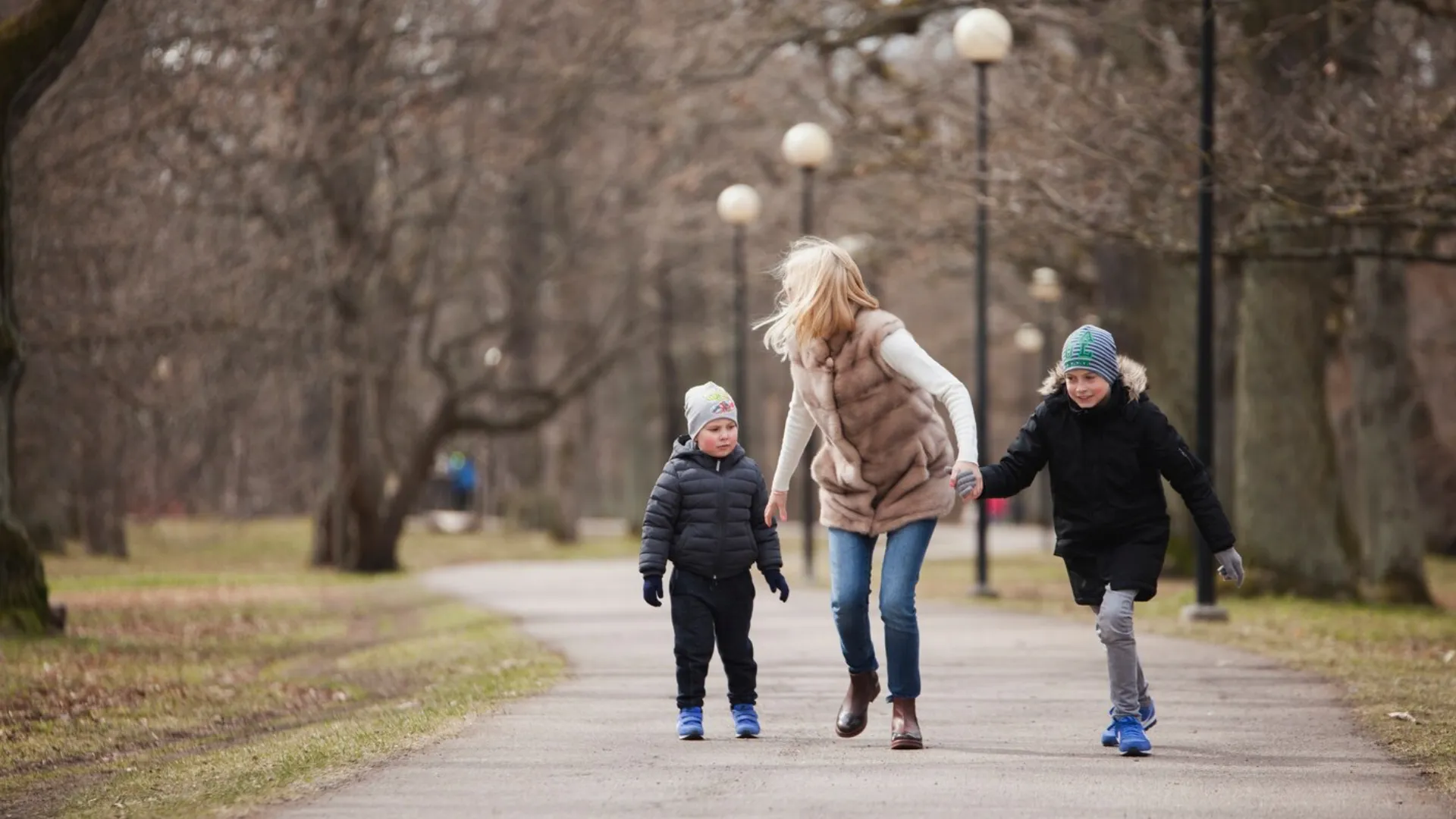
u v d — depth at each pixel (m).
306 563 82.56
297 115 61.12
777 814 14.33
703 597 18.80
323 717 23.16
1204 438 36.06
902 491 17.77
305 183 66.06
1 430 32.41
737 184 83.75
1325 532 46.41
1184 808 14.54
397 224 72.25
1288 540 46.38
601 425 158.75
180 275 60.56
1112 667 17.53
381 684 27.34
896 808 14.53
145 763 19.78
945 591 50.78
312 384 80.38
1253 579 46.22
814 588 49.81
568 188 93.62
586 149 86.44
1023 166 41.41
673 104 73.38
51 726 22.78
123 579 59.50
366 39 61.66
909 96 54.84
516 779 16.19
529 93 70.69
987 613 37.88
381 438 79.50
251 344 68.31
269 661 32.59
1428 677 24.58
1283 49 44.06
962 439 16.80
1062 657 27.42
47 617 33.25
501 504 141.75
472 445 140.00
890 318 17.52
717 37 62.88
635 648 30.16
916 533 17.81
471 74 66.25
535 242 91.62
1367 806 14.66
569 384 89.19
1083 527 17.56
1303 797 15.05
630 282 93.81
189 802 15.84
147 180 56.22
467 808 14.79
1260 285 46.91
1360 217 35.34
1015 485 17.75
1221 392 57.69
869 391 17.47
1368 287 52.84
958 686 23.70
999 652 28.34
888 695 18.22
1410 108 36.09
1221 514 17.19
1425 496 85.81
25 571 33.00
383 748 18.17
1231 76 42.31
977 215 46.12
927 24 53.75
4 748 21.19
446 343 83.38
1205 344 36.12
